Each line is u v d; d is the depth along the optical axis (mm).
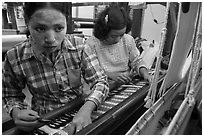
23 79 870
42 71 835
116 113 673
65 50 844
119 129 651
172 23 691
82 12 3584
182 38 558
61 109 728
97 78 842
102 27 1170
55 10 616
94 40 1326
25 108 814
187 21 527
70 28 1312
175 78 771
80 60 883
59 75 859
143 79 1192
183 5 488
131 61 1393
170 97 742
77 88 938
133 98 802
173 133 541
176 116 602
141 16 1883
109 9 1164
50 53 802
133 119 704
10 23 1829
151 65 1382
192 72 636
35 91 889
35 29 632
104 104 778
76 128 591
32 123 610
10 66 823
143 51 1526
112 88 983
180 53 625
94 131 572
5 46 1303
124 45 1371
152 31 2682
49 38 636
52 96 889
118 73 1210
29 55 804
